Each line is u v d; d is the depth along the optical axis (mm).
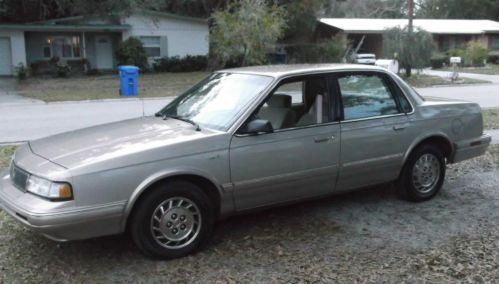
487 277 3844
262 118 4582
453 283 3762
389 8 69625
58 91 21547
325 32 44812
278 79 4707
